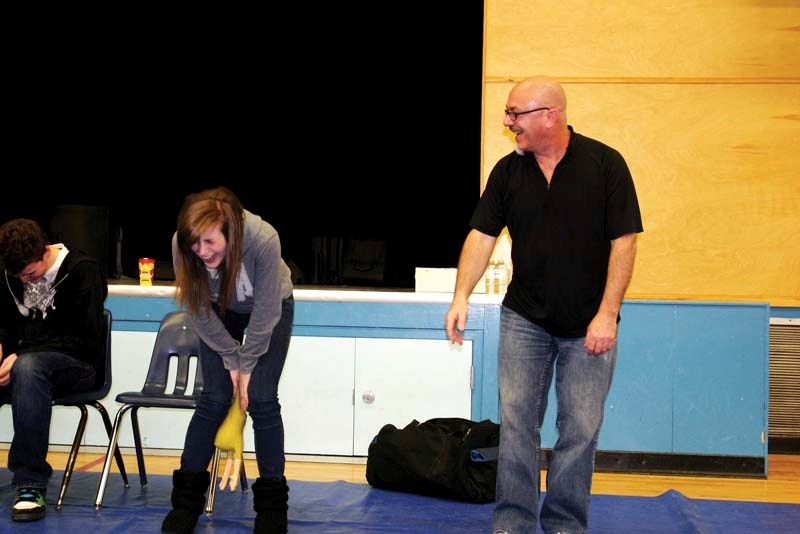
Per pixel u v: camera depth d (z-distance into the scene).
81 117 5.55
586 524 2.88
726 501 3.92
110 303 4.78
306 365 4.70
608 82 5.09
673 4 5.05
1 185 5.61
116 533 3.20
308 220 5.47
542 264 2.82
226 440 3.17
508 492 2.87
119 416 3.68
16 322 3.69
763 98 5.05
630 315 4.59
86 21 5.54
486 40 5.14
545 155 2.83
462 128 5.37
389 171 5.42
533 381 2.88
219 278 2.97
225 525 3.37
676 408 4.57
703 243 5.08
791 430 5.02
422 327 4.64
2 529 3.24
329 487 4.06
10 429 4.82
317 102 5.46
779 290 5.05
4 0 5.56
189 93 5.52
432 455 3.90
